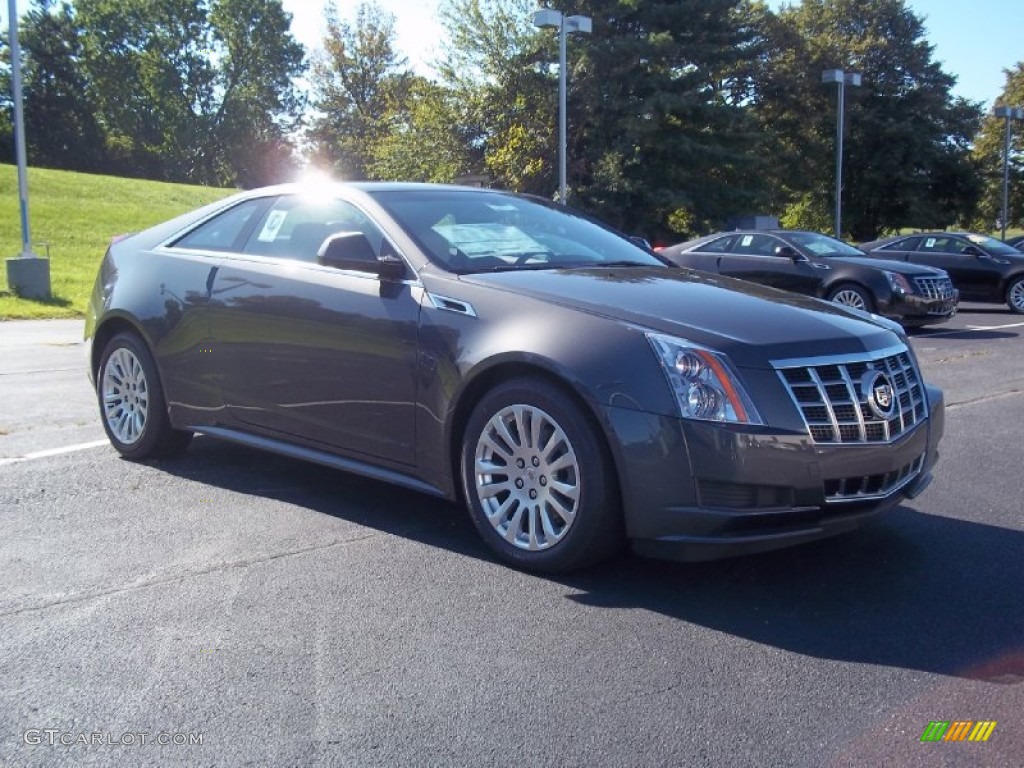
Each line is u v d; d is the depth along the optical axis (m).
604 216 37.38
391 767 2.67
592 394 3.74
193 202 41.44
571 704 3.01
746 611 3.72
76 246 27.56
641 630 3.54
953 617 3.67
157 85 77.94
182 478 5.52
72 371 9.36
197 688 3.11
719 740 2.80
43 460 5.87
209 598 3.81
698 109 37.12
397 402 4.45
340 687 3.11
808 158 50.16
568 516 3.89
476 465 4.18
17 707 3.00
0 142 75.06
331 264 4.55
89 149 77.81
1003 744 2.79
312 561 4.21
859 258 14.45
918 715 2.95
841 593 3.90
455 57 39.94
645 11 37.22
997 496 5.27
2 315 15.46
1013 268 17.45
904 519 4.87
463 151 40.62
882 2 53.12
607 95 36.38
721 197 39.44
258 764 2.69
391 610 3.70
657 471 3.65
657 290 4.28
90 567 4.13
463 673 3.21
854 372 3.86
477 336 4.15
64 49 78.62
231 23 79.19
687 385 3.65
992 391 8.56
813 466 3.66
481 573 4.08
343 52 78.56
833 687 3.12
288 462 5.91
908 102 50.88
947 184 52.66
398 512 4.92
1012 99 55.44
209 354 5.30
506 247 4.88
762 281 14.87
